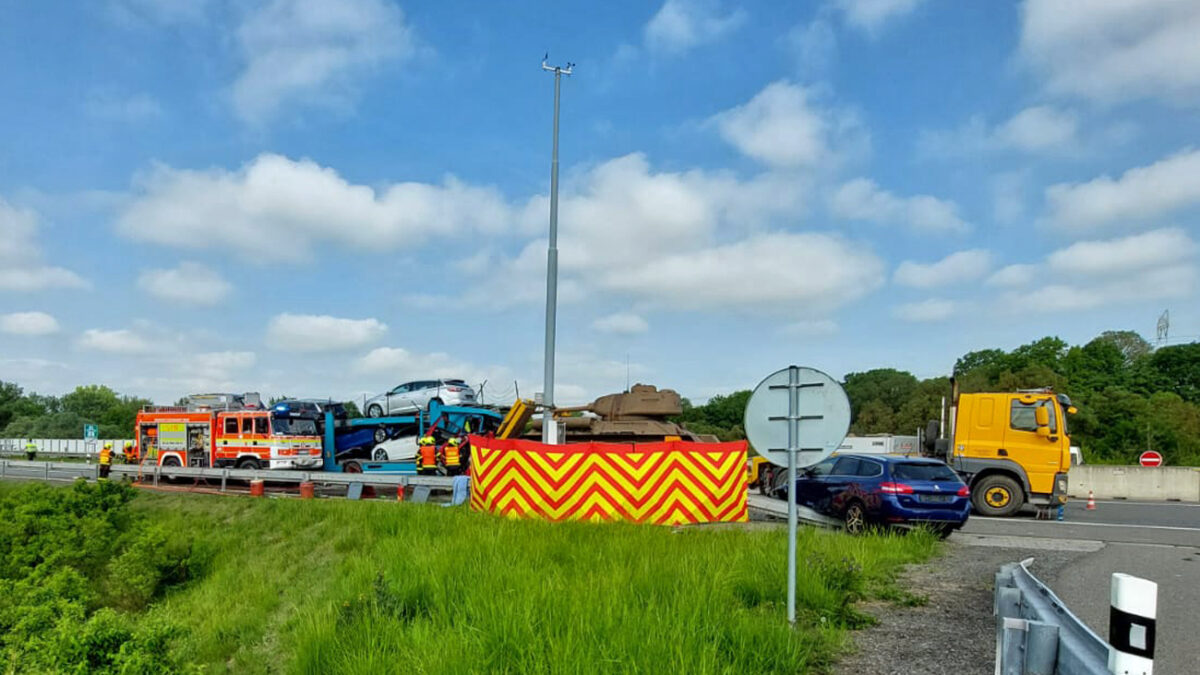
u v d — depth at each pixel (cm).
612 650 578
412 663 621
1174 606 872
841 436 730
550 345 1950
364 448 2723
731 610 711
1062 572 1056
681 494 1512
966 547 1266
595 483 1509
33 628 802
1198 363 6669
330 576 1275
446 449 2220
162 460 2842
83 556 1755
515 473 1550
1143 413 4984
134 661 668
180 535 1744
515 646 606
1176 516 2006
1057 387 5775
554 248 2033
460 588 847
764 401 780
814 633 686
